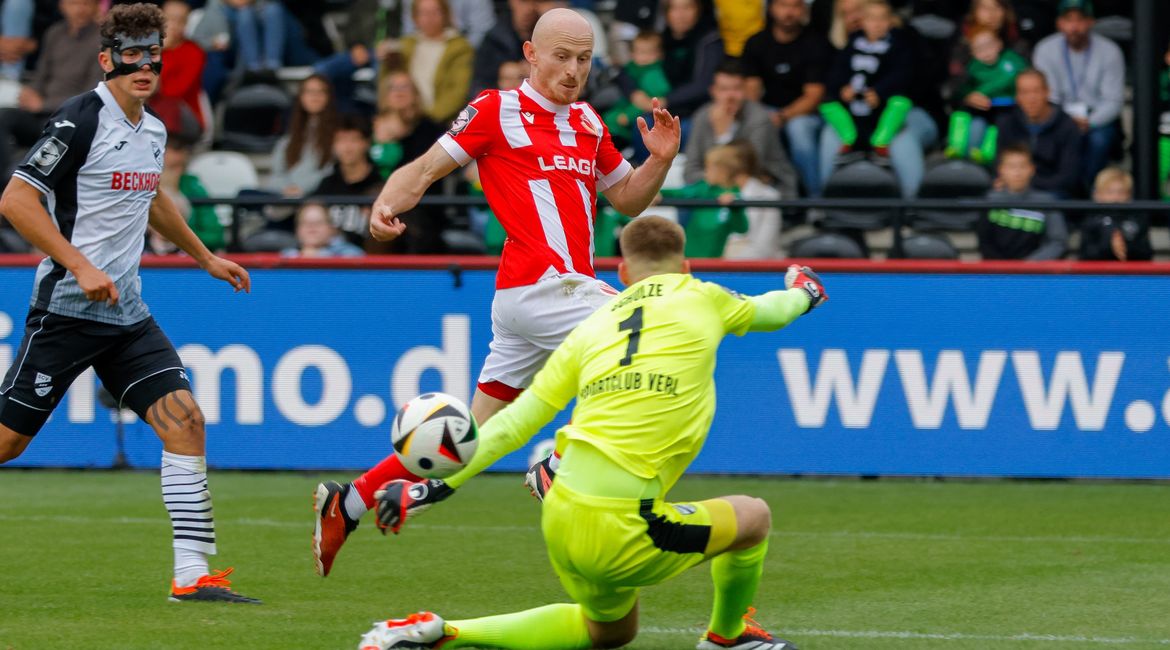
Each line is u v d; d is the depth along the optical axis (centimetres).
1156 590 2192
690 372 1532
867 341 3528
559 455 1889
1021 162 3828
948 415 3512
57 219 1989
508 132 1991
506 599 2106
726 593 1652
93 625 1866
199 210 3869
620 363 1528
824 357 3544
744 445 3575
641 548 1501
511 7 4400
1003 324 3491
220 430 3697
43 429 3747
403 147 4131
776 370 3562
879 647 1773
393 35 4697
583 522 1498
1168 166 4231
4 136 4356
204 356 3691
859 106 4128
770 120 4022
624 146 4272
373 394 3647
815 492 3359
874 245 4178
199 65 4556
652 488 1509
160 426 2059
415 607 2030
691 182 4031
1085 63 4238
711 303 1588
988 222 3634
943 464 3516
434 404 1509
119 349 2075
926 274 3506
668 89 4328
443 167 1984
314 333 3659
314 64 4984
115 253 2030
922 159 4138
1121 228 3512
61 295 2019
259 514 3025
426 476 1518
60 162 1955
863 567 2400
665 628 1891
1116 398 3466
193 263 3678
